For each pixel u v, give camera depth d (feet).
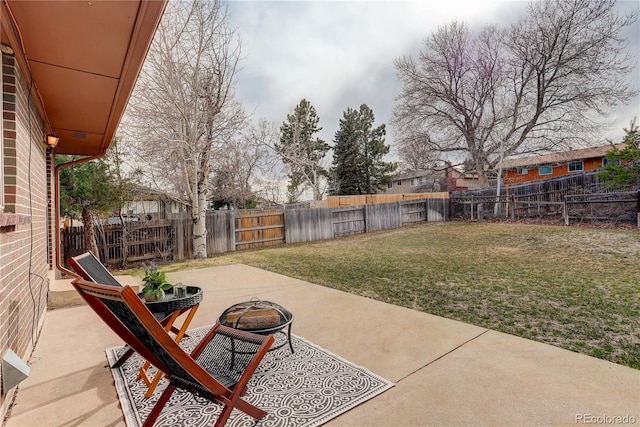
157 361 6.23
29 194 10.54
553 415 6.45
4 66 8.50
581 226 33.37
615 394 7.09
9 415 6.89
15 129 8.64
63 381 8.28
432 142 60.90
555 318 11.76
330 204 51.78
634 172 31.27
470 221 46.85
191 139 29.14
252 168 49.49
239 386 5.90
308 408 6.94
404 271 20.61
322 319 12.23
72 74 10.75
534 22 49.16
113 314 5.90
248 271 22.34
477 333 10.62
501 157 51.44
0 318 6.72
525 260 21.81
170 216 31.30
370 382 7.86
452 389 7.48
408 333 10.77
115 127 16.56
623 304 12.77
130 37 8.62
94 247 26.86
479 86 55.72
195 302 9.02
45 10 7.36
